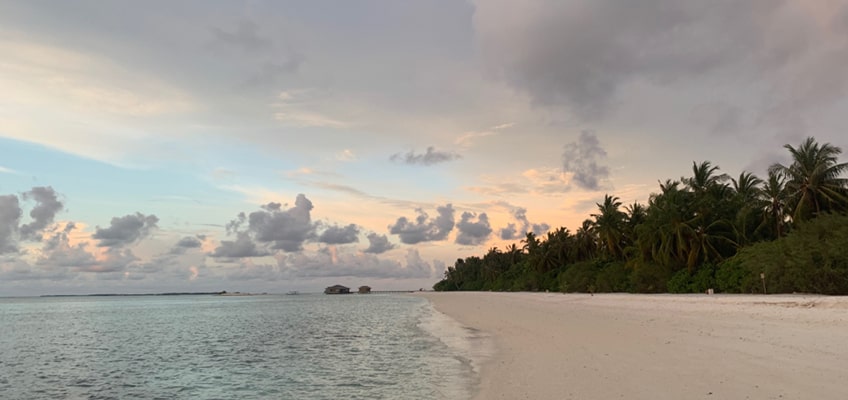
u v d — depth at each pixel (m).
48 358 26.77
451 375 15.44
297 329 40.09
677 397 9.75
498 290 138.38
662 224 57.44
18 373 21.84
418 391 13.52
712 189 56.28
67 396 16.94
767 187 51.16
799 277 38.09
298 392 15.10
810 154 45.50
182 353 27.14
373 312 65.56
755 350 14.55
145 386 18.06
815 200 44.78
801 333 17.38
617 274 69.75
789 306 27.30
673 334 19.89
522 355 17.55
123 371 21.67
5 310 109.06
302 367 19.86
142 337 37.88
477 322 35.59
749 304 29.86
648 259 61.88
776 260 40.16
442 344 23.92
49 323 58.47
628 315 31.72
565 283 83.31
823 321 20.41
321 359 21.83
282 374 18.78
